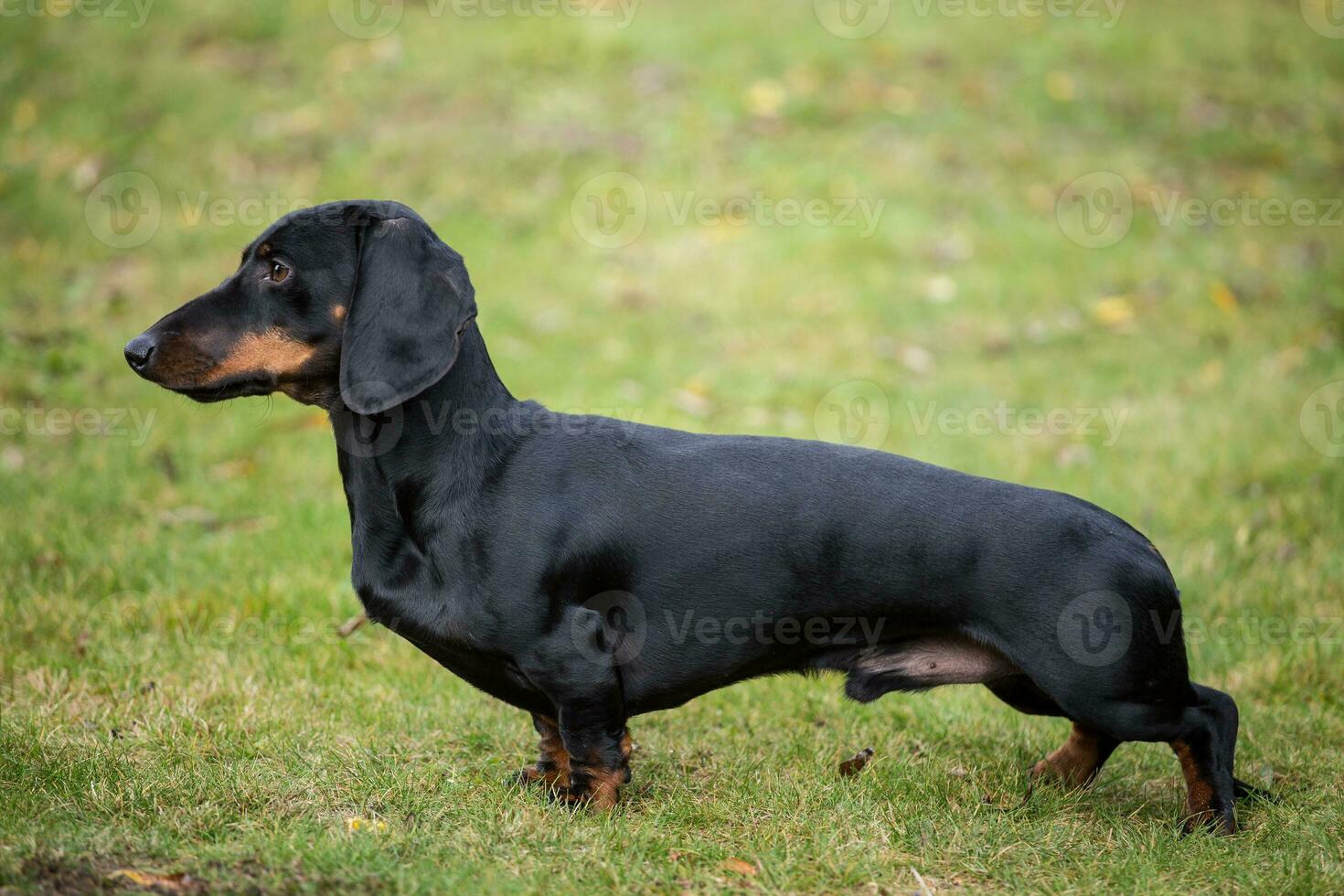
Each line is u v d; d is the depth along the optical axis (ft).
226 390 16.61
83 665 22.38
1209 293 43.27
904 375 38.34
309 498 30.14
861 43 59.41
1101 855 16.75
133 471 30.81
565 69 55.98
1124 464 32.50
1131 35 62.34
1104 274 44.60
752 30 59.67
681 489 16.84
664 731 21.31
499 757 19.56
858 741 21.01
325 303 16.60
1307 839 17.08
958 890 15.89
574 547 16.49
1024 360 39.32
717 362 38.68
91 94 52.60
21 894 13.73
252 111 51.96
